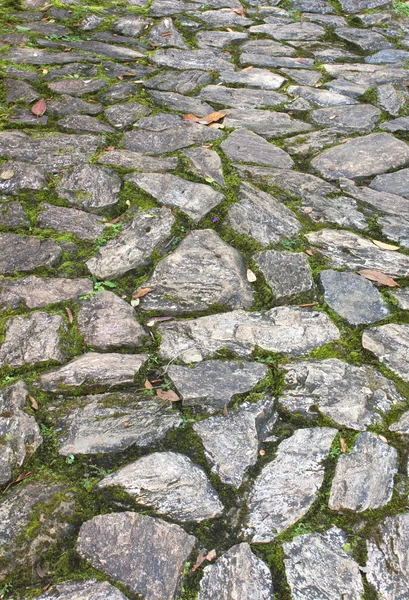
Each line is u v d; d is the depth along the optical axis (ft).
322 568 6.34
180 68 16.07
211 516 6.73
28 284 9.29
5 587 6.10
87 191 11.14
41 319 8.72
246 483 7.04
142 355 8.39
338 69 16.56
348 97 15.07
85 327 8.71
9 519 6.53
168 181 11.44
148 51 16.90
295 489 6.98
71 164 11.82
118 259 9.82
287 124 13.84
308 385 8.04
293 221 10.80
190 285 9.36
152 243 10.10
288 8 20.47
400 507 6.82
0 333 8.47
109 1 19.66
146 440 7.39
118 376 8.04
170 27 18.20
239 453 7.29
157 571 6.26
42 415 7.59
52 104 13.76
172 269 9.57
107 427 7.48
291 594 6.13
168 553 6.40
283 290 9.40
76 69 15.34
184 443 7.40
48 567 6.30
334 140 13.29
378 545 6.52
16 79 14.52
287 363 8.34
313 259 10.05
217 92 15.01
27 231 10.30
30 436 7.32
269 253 9.98
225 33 18.40
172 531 6.56
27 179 11.30
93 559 6.34
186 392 7.85
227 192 11.30
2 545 6.33
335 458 7.25
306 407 7.79
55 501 6.73
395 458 7.26
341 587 6.19
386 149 12.98
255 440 7.41
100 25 18.13
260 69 16.35
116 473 7.04
